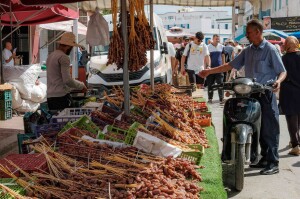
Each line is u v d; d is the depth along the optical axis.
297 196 5.63
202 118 6.75
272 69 6.13
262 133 6.37
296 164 7.19
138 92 7.34
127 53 5.55
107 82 12.59
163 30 14.94
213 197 3.31
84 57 20.47
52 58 6.84
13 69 11.63
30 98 11.80
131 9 5.42
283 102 7.72
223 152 5.73
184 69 13.22
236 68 6.45
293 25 31.08
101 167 3.61
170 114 6.06
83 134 4.79
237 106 5.64
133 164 3.68
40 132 5.23
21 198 2.88
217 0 13.12
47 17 12.80
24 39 18.33
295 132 7.74
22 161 3.72
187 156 4.27
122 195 3.03
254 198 5.54
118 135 4.84
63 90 6.94
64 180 3.27
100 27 7.64
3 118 10.54
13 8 11.38
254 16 45.31
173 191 3.14
